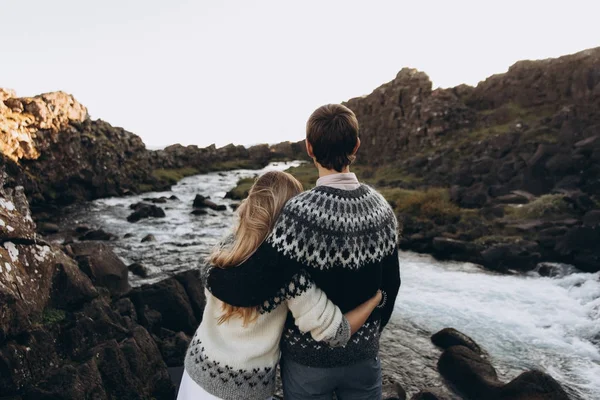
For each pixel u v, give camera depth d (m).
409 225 13.75
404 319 7.44
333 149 1.70
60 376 3.63
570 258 10.15
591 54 22.69
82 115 24.00
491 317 7.49
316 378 1.71
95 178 22.67
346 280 1.59
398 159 29.27
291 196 1.76
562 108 21.56
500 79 27.33
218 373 1.73
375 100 33.53
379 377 1.87
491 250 10.46
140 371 4.30
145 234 14.11
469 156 21.39
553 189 14.69
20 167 18.50
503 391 4.76
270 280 1.55
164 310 6.32
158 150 41.50
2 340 3.53
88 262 6.43
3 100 19.23
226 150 53.41
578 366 5.88
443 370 5.61
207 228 15.42
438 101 27.97
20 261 4.46
